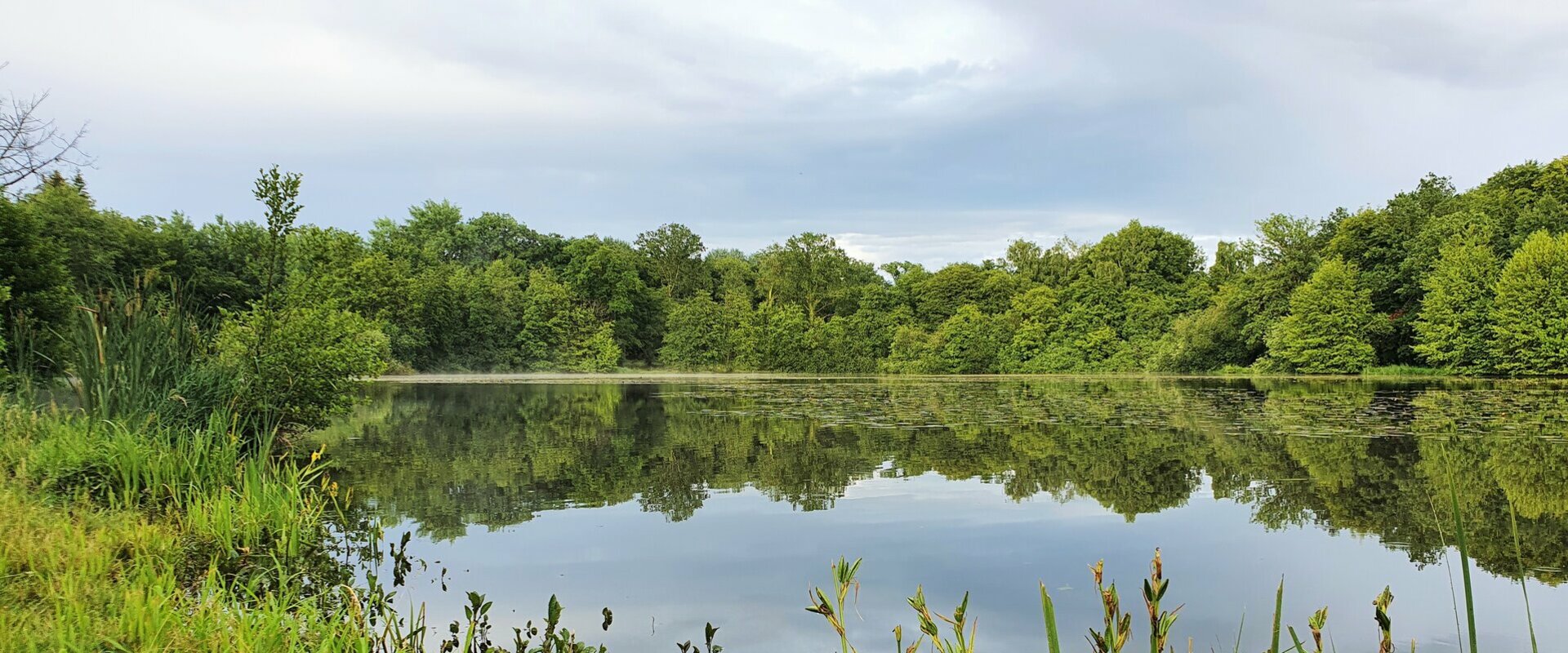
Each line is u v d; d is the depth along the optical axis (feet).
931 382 116.67
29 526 18.08
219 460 26.09
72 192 91.56
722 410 64.54
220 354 36.06
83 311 30.99
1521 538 22.21
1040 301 162.40
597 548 22.29
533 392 93.09
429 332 153.17
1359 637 15.55
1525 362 98.22
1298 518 24.90
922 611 8.20
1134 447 39.58
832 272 205.77
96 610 14.11
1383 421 49.52
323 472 34.86
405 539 20.02
